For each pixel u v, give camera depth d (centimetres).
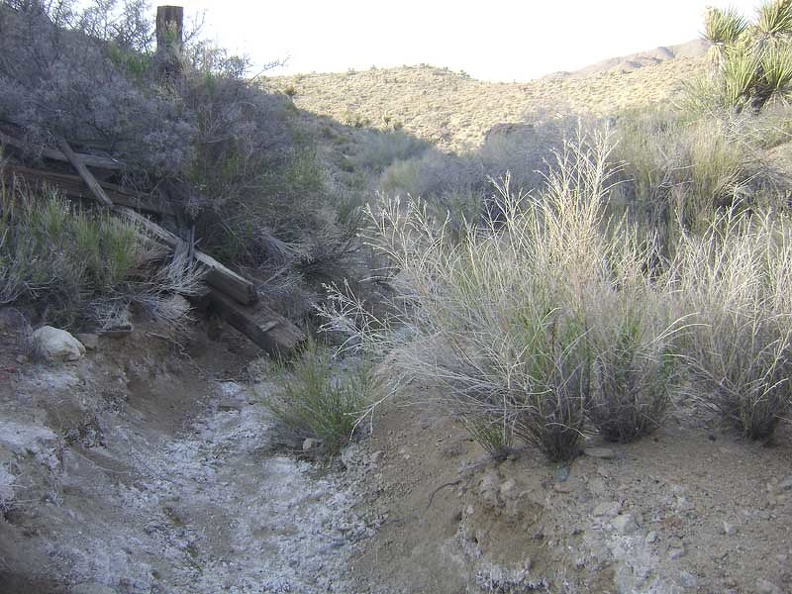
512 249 434
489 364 395
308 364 565
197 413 593
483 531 379
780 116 954
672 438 390
